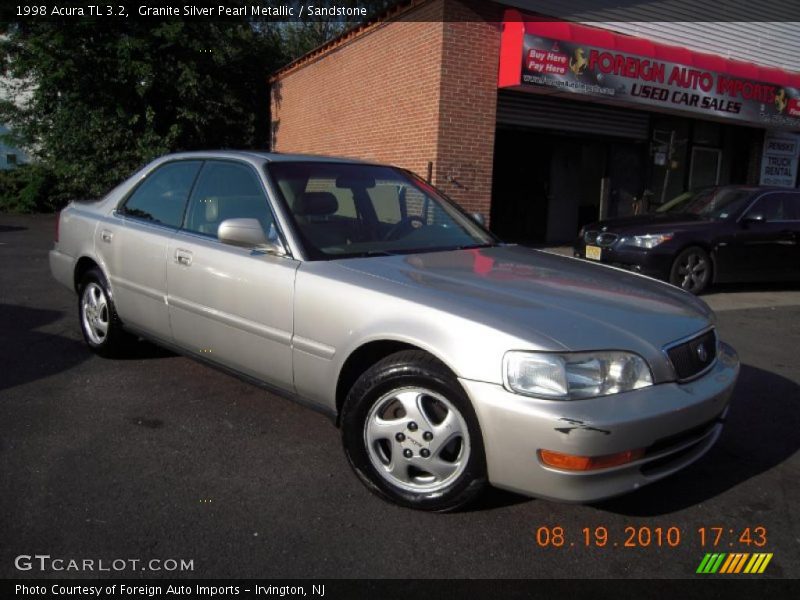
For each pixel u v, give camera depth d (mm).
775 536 2822
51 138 17766
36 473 3115
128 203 4641
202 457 3355
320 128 15211
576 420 2439
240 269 3514
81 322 5004
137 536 2643
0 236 12336
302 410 4020
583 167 14125
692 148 15039
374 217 3916
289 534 2697
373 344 2984
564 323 2680
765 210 9047
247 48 19750
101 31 16922
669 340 2805
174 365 4777
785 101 13484
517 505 2986
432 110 10555
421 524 2803
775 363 5559
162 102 18188
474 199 10922
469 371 2615
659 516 2957
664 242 8344
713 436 3047
